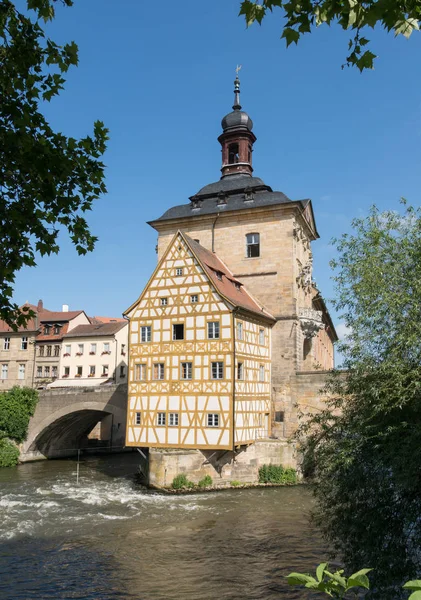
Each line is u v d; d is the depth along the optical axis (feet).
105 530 67.46
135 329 107.86
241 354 101.40
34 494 93.86
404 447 34.35
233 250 131.13
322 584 10.71
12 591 46.65
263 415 111.75
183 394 100.17
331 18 16.08
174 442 99.40
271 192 132.26
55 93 24.56
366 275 41.06
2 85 23.88
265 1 16.35
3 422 137.90
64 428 150.10
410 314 38.06
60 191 26.55
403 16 15.23
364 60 16.38
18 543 61.67
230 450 94.63
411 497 36.19
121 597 45.29
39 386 186.39
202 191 143.54
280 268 124.67
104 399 134.10
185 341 102.01
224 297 98.89
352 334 40.98
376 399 37.47
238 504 83.10
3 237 26.02
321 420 43.93
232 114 151.43
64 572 51.55
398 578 34.81
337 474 39.04
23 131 23.08
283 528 67.67
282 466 101.04
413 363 37.01
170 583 48.47
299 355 121.60
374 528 35.88
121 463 140.46
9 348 186.91
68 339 191.42
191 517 74.38
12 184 26.21
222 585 47.91
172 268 106.01
